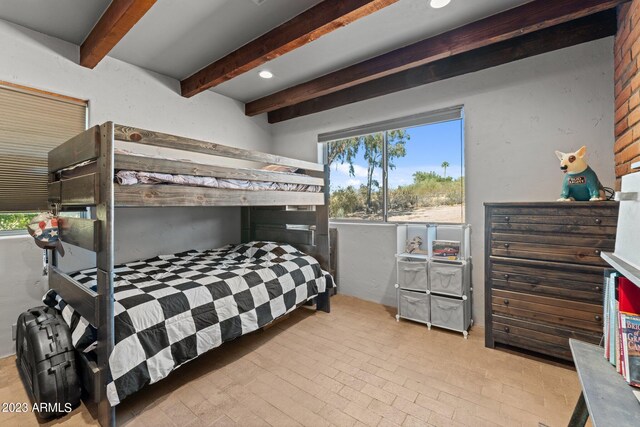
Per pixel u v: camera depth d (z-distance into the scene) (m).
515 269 2.19
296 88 3.34
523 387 1.83
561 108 2.29
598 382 1.02
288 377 1.96
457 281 2.51
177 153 3.20
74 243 1.81
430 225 2.73
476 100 2.67
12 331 2.21
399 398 1.74
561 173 2.30
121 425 1.54
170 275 2.31
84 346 1.61
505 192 2.54
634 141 1.68
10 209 2.24
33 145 2.32
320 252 3.18
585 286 1.93
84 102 2.56
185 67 2.90
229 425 1.54
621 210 1.16
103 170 1.52
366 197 3.56
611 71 2.11
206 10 2.06
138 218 2.94
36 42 2.28
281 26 2.21
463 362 2.12
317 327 2.72
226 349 2.33
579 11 1.81
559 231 2.01
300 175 2.87
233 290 2.18
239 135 3.85
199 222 3.46
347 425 1.54
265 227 3.69
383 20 2.16
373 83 3.23
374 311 3.11
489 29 2.12
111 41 2.12
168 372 1.70
